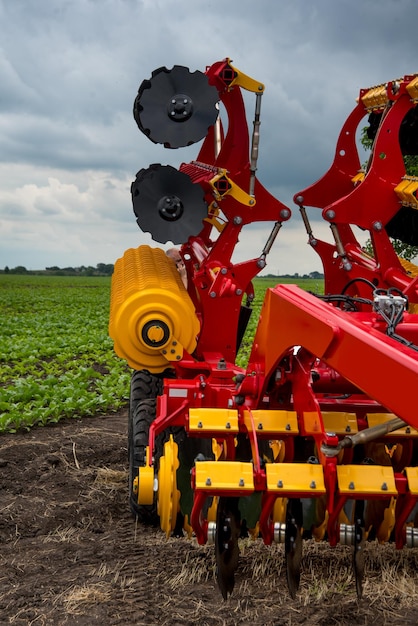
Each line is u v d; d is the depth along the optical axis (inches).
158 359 270.4
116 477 330.0
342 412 216.5
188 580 215.8
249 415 204.1
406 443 214.2
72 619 193.8
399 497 188.9
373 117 325.7
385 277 274.2
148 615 195.5
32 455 366.0
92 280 3870.6
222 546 187.6
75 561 233.8
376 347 160.4
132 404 284.2
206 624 190.7
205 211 270.4
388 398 157.2
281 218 294.4
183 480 217.6
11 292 2283.5
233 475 181.5
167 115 270.8
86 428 426.6
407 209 285.6
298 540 186.1
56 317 1229.7
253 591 207.2
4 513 282.7
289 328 192.5
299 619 191.8
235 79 285.7
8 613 197.6
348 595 203.3
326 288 324.5
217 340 288.7
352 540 187.6
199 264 302.7
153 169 267.1
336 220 270.7
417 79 263.0
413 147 295.9
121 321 266.1
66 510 286.4
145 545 245.6
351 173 327.3
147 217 268.5
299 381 201.8
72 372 611.8
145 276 282.2
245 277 292.7
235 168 292.8
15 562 234.1
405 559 222.4
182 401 248.7
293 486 178.4
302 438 220.4
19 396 474.6
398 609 196.2
